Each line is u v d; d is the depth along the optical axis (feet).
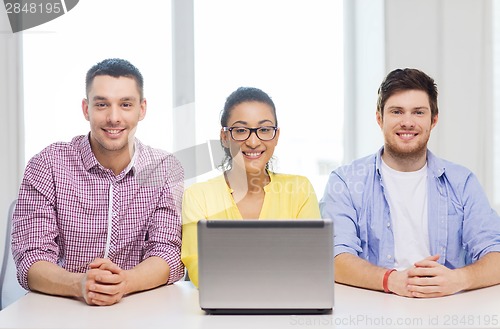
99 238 6.23
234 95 6.29
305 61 9.51
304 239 4.62
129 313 4.83
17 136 8.92
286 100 9.48
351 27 9.52
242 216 6.26
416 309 4.81
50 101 9.09
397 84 6.41
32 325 4.50
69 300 5.33
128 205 6.28
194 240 5.97
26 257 5.81
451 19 9.29
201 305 4.67
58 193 6.15
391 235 6.53
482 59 9.33
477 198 6.43
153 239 6.14
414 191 6.59
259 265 4.65
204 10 9.34
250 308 4.67
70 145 6.39
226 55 9.38
